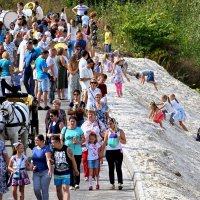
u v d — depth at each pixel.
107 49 84.88
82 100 51.94
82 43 61.25
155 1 110.06
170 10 109.56
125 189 39.53
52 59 56.84
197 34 105.88
